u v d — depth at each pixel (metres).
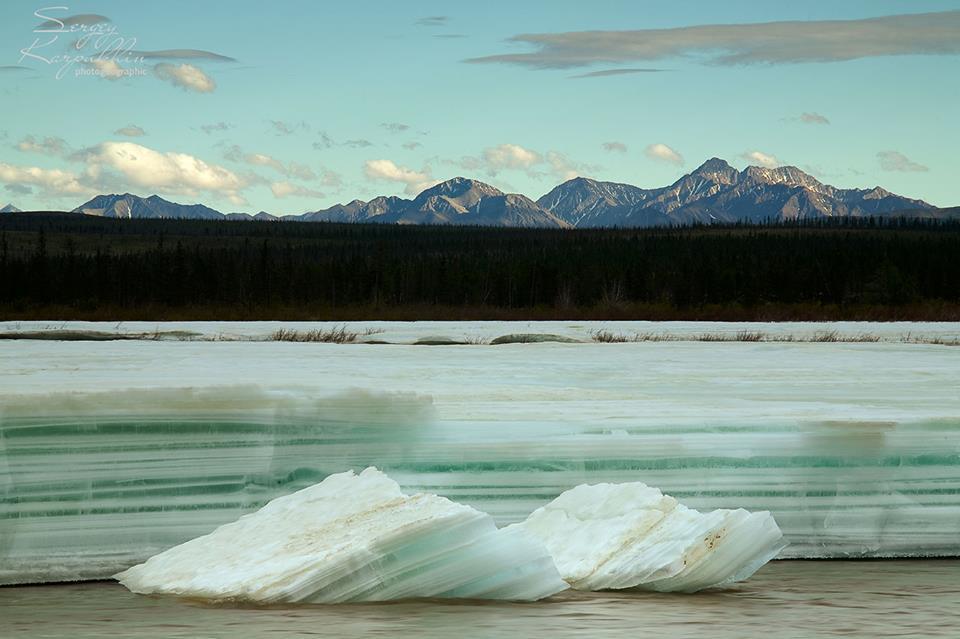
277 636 7.60
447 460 10.50
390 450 10.55
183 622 8.00
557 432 10.72
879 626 8.08
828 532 10.68
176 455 10.18
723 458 10.64
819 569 10.12
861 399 14.11
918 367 19.66
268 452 10.41
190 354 21.55
